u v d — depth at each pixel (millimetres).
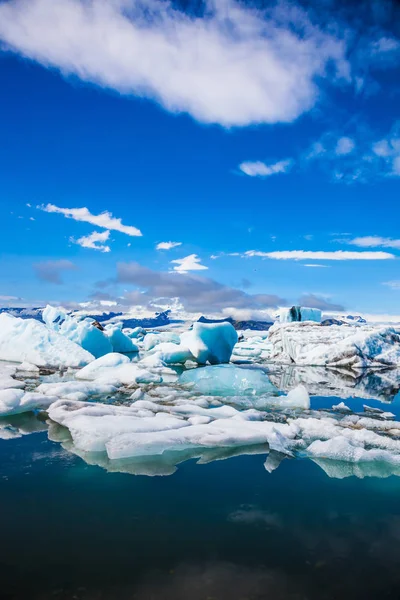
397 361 17141
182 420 5250
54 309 19297
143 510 2844
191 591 1955
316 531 2615
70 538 2436
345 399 8570
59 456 3957
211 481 3447
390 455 4172
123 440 4164
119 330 20641
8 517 2688
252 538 2502
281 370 15391
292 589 1998
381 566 2225
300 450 4406
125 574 2084
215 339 16016
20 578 2031
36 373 10828
